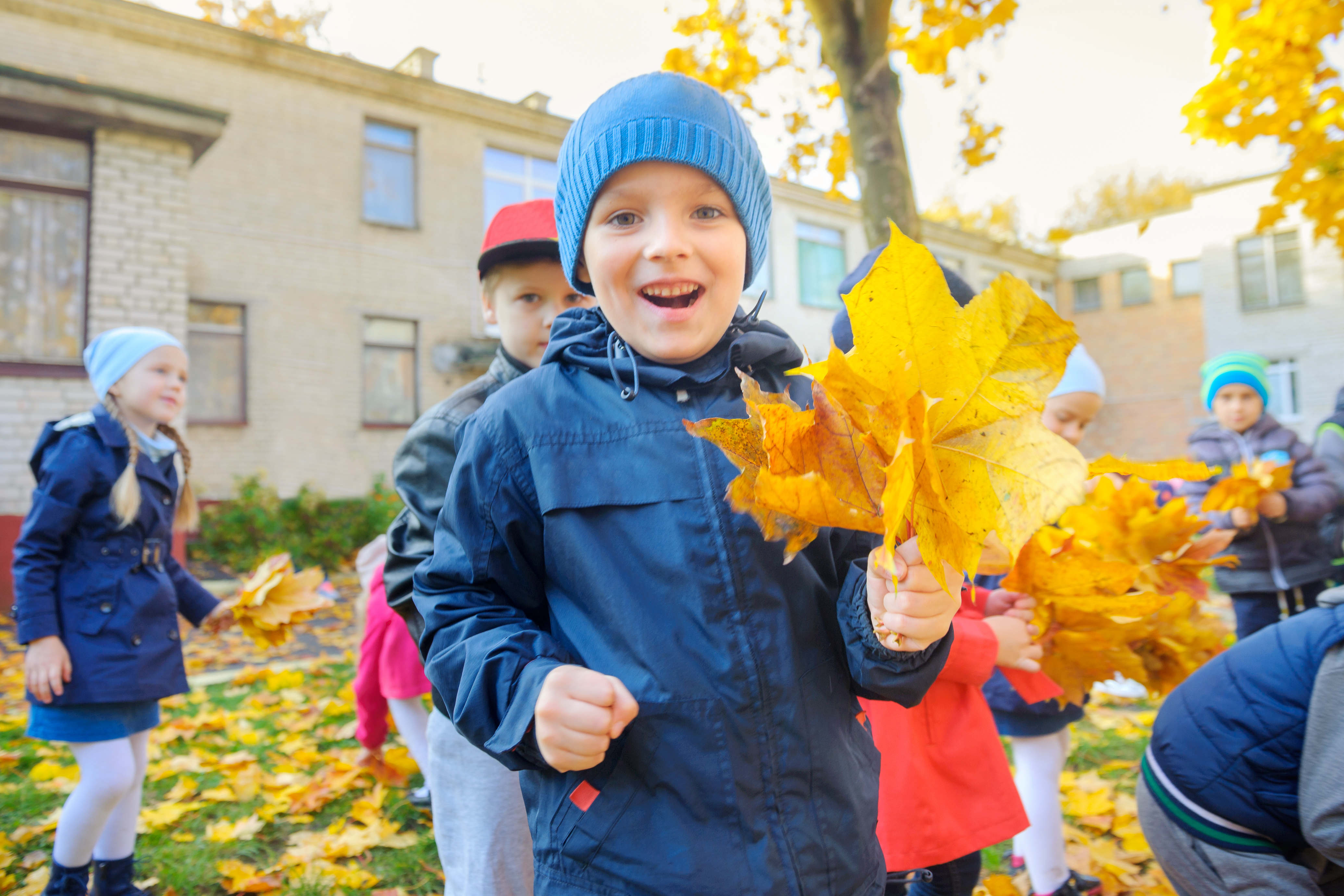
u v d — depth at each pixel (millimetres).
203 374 11875
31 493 8062
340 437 12820
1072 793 2949
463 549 1173
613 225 1136
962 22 6508
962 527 660
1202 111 6137
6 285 8250
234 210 12102
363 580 3205
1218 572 3742
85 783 2213
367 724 3117
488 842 1586
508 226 2010
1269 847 1517
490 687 1037
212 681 4785
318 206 12797
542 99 15094
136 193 8719
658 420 1143
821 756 1062
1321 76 5852
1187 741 1591
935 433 689
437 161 13898
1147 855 2535
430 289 13750
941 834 1629
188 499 2754
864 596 1022
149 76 11555
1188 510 3770
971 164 7031
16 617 2197
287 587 2611
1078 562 1446
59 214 8539
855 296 673
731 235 1151
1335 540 3883
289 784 3152
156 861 2598
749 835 1006
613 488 1108
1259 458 3623
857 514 715
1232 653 1604
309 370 12602
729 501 897
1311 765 1404
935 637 878
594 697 936
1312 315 20922
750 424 785
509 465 1168
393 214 13656
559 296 2020
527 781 1151
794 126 7664
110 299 8578
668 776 1016
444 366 13703
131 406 2471
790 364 1275
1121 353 25328
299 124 12664
